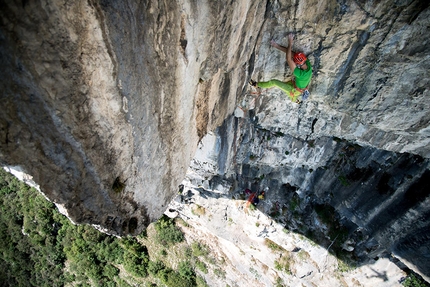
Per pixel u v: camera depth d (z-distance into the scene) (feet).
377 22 23.22
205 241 81.35
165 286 89.10
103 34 13.52
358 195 48.03
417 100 27.45
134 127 18.17
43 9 10.87
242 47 25.11
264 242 66.90
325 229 59.77
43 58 11.60
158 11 15.92
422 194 39.47
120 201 19.95
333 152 45.96
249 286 78.89
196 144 29.17
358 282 60.54
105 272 96.32
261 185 60.34
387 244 47.73
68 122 13.67
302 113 36.76
